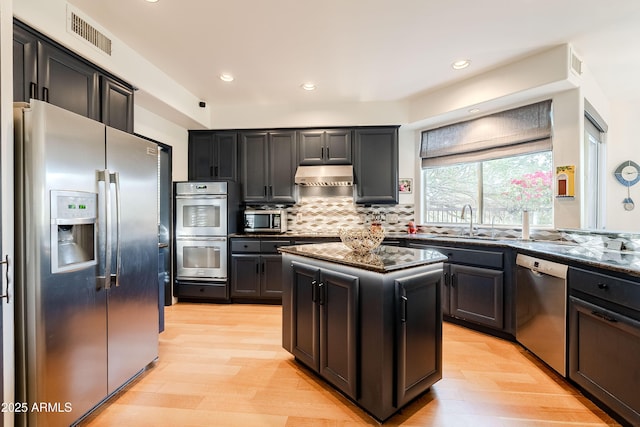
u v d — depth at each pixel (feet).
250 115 12.52
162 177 11.57
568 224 8.61
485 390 5.98
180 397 5.78
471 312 8.99
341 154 12.32
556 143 8.81
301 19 6.81
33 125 4.26
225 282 11.64
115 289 5.71
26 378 4.33
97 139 5.24
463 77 9.86
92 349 5.20
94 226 5.22
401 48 8.08
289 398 5.74
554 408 5.43
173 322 9.78
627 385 4.79
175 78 9.92
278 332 8.94
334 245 7.64
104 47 7.10
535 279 7.11
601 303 5.31
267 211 12.32
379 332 4.93
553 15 6.68
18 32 5.41
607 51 8.10
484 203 11.06
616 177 10.24
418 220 12.73
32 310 4.29
